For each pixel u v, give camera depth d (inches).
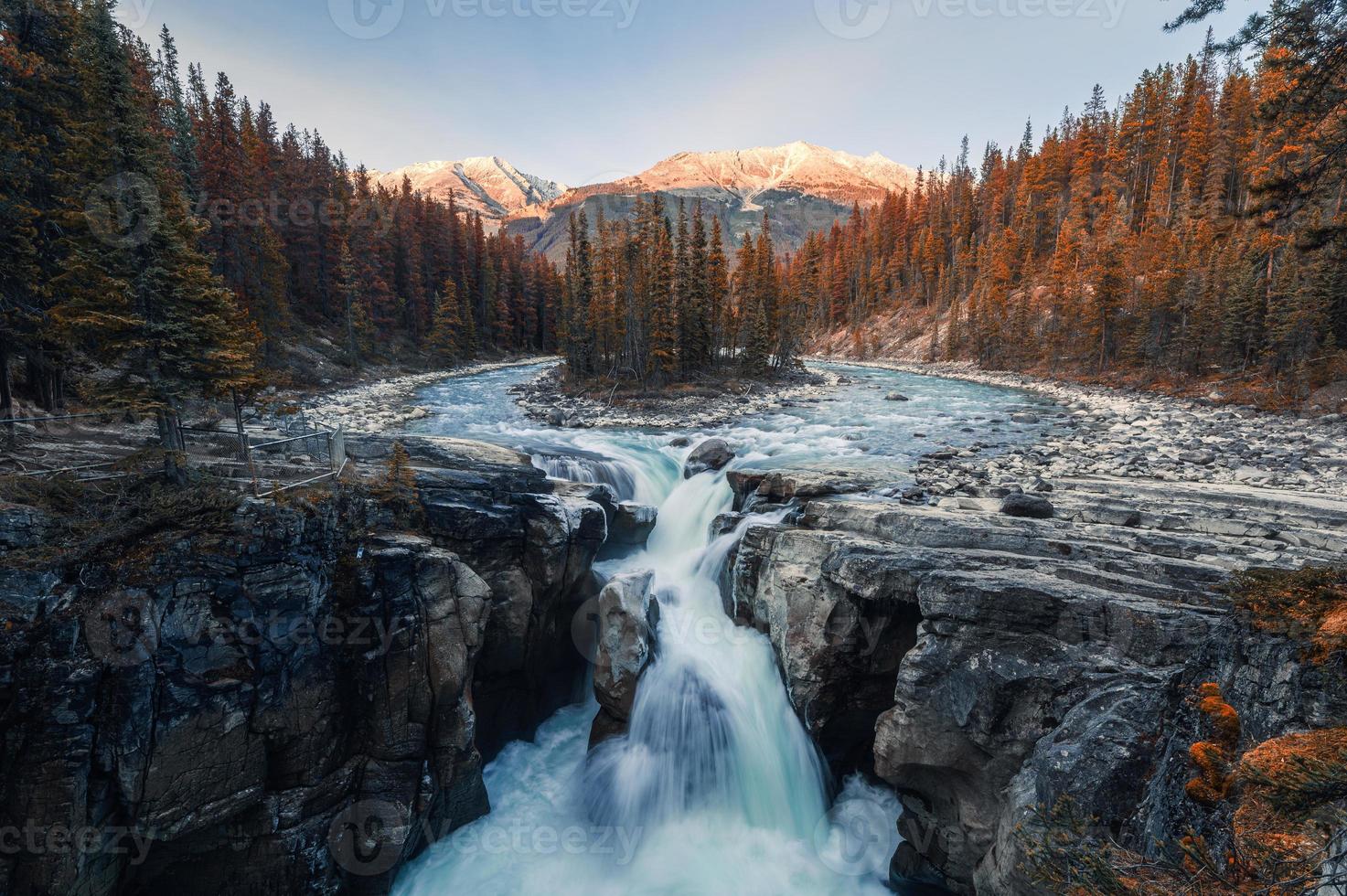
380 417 1475.1
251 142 2320.4
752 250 3009.4
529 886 451.2
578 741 601.3
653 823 503.5
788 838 499.2
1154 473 902.4
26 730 328.5
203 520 399.9
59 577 348.2
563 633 657.6
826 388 2413.9
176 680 363.3
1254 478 858.1
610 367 2456.9
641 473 1007.6
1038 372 2755.9
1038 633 397.4
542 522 603.5
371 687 440.8
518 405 1875.0
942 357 3678.6
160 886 384.8
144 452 450.9
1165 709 316.5
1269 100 320.5
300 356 2070.6
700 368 2476.6
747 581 633.0
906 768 435.2
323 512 452.8
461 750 479.8
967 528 539.5
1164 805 263.4
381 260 2947.8
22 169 608.1
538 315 4052.7
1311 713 227.0
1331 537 497.4
